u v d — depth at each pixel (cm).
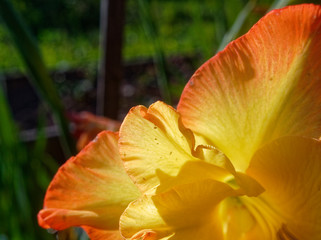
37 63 28
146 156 18
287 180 17
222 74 17
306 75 17
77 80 111
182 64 104
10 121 36
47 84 29
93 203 20
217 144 18
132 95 99
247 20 23
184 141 17
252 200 20
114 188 20
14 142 36
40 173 40
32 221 37
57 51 126
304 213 17
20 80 107
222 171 18
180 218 18
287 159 17
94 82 110
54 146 70
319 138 17
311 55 17
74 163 20
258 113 18
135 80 108
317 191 17
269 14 17
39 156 42
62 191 20
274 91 18
